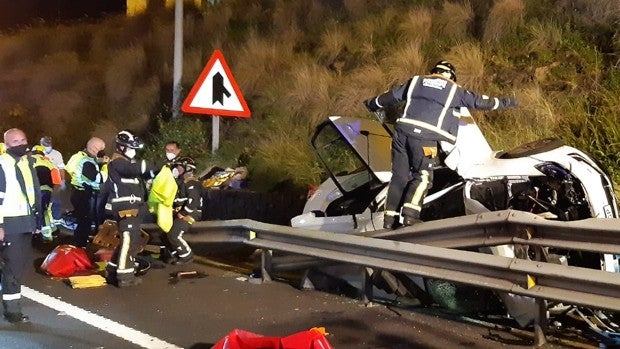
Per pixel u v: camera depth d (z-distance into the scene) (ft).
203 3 67.77
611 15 34.40
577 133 30.60
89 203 34.50
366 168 26.43
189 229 29.81
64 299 25.09
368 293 23.41
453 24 40.22
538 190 22.24
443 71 22.44
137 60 56.80
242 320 22.20
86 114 57.06
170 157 30.60
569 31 35.50
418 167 22.15
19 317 22.36
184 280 27.58
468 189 22.76
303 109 40.52
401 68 38.27
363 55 42.39
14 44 77.92
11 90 67.82
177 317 22.68
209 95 35.14
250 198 34.63
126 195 26.86
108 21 77.15
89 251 30.76
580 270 18.02
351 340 20.13
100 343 20.39
